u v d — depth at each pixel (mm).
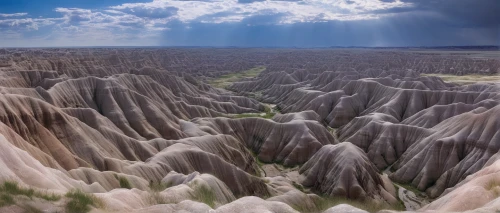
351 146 75062
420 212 23062
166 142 78250
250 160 86688
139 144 74125
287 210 21359
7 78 102812
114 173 46188
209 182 41906
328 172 72875
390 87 127875
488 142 71375
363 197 63844
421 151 79688
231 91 189750
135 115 94562
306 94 140125
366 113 122938
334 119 121750
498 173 32219
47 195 19516
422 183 73750
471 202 27531
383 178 77062
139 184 47031
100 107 96438
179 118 110625
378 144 89188
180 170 60469
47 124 64000
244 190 61875
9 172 22438
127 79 111125
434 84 144875
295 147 89688
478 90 127812
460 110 99688
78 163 57625
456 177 70375
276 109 148375
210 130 96562
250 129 101250
